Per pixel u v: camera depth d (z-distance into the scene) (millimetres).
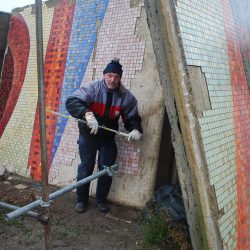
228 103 3521
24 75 5926
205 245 2615
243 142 3795
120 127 4594
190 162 2594
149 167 4395
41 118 2277
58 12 5676
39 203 2408
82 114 3947
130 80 4625
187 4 2928
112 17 5016
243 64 4348
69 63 5305
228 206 3014
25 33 6086
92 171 4320
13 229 3846
